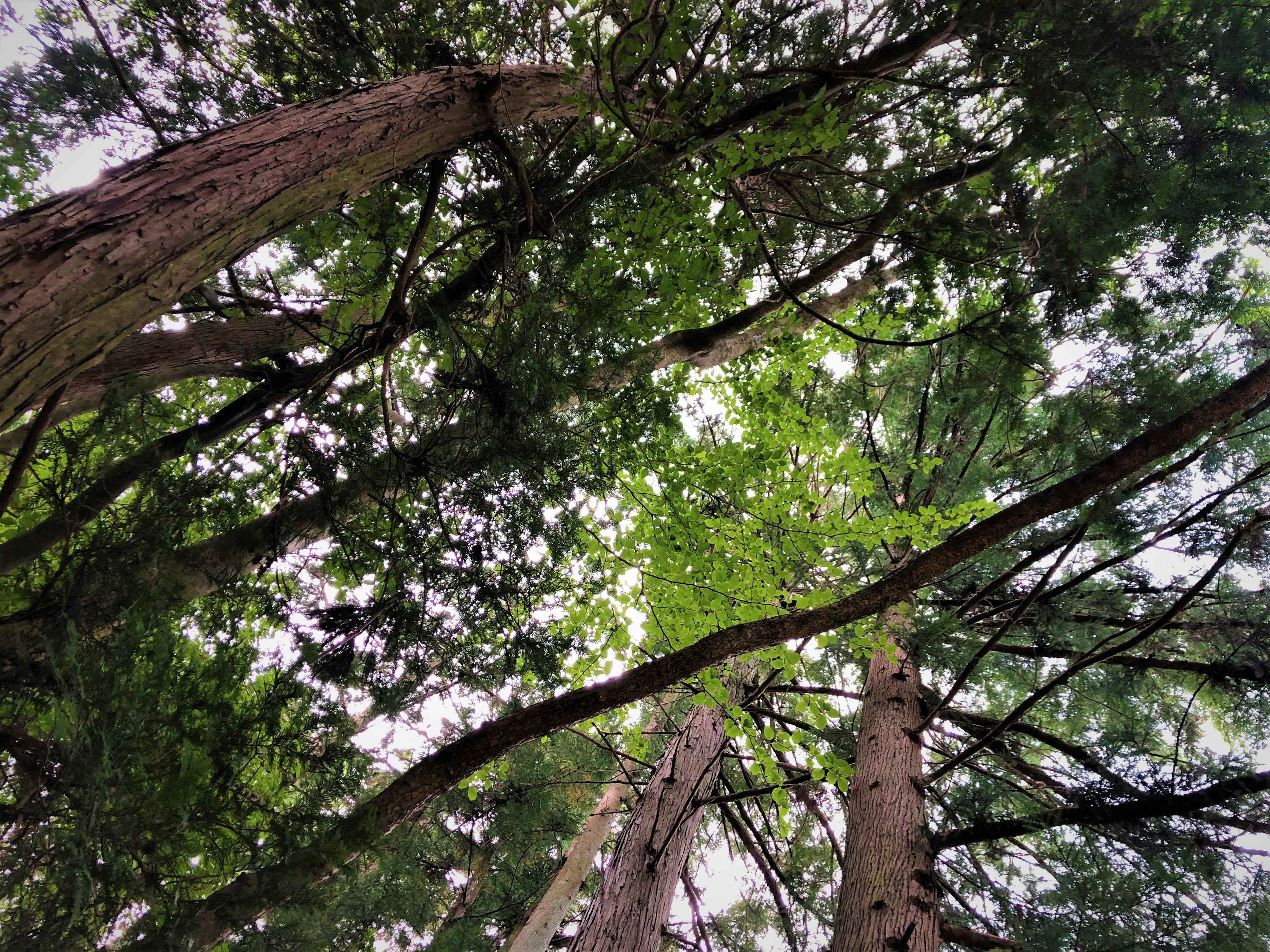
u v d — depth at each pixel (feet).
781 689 16.03
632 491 13.75
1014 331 10.52
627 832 14.23
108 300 5.09
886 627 12.88
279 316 10.61
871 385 20.30
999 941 10.48
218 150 6.43
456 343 9.00
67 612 5.14
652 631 13.75
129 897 4.99
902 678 15.60
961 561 9.71
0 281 4.57
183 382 12.24
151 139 10.27
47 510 6.10
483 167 10.43
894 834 11.55
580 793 23.57
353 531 9.28
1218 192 9.88
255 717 6.41
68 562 5.46
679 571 13.19
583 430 11.03
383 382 8.87
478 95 9.18
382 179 8.09
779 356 17.07
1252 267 15.21
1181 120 9.55
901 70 10.96
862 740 14.25
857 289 18.20
